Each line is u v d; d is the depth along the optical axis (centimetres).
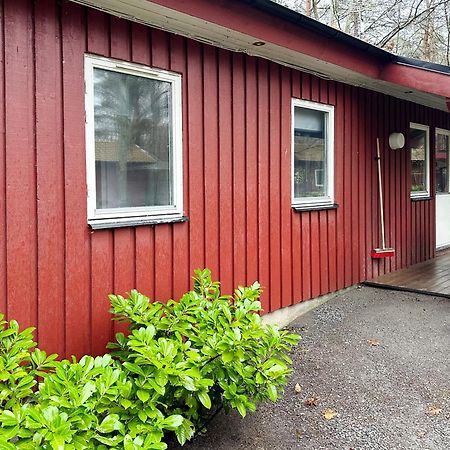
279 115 496
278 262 500
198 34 398
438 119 823
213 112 425
